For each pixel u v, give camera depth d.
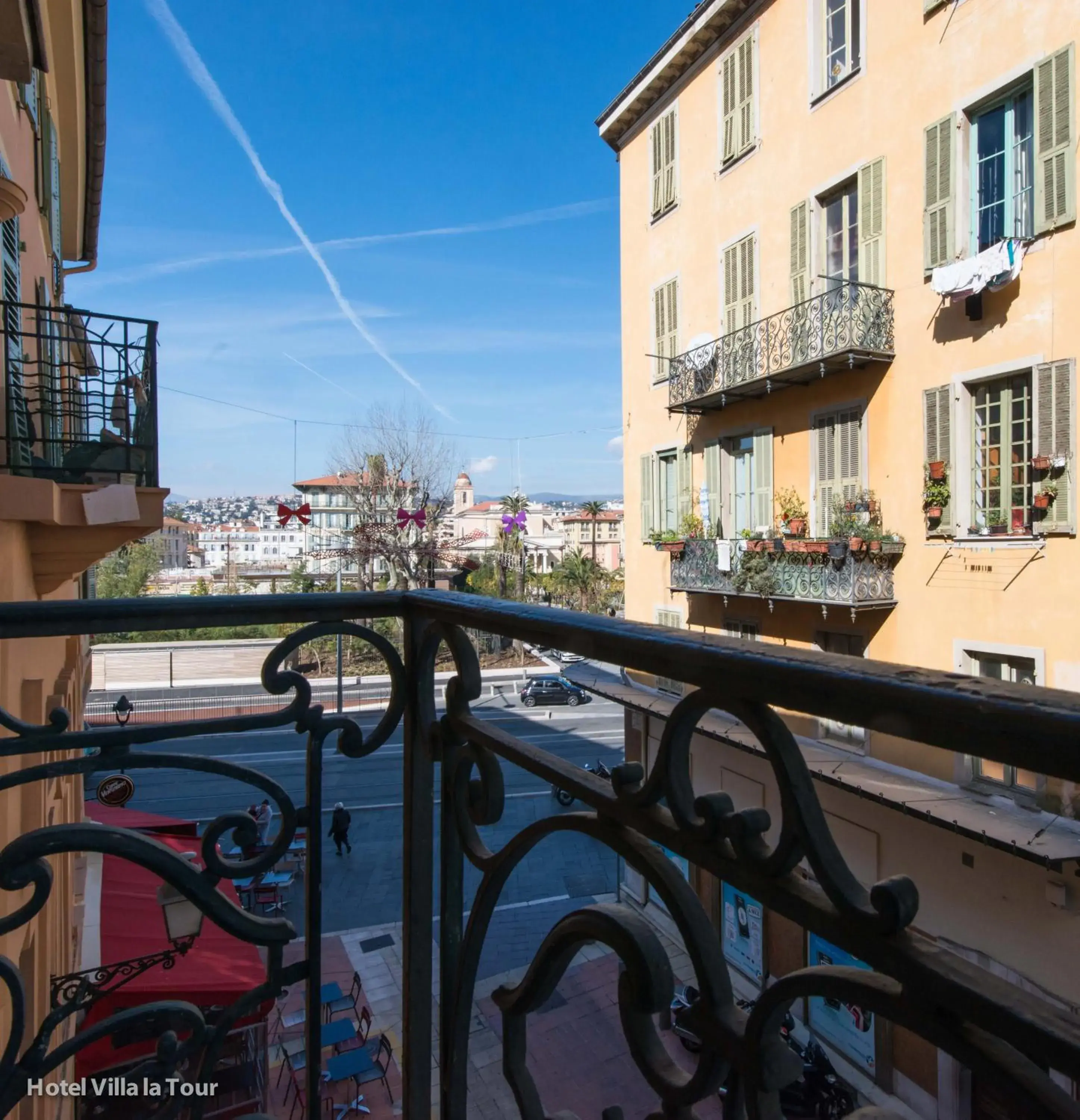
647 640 0.97
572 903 16.08
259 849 1.66
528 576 55.19
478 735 1.47
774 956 9.13
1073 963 7.22
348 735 1.72
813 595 11.59
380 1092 10.63
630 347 18.12
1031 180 9.70
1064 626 9.08
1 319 4.92
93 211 12.68
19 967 3.78
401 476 39.22
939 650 10.55
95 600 1.51
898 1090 7.74
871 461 11.67
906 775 8.57
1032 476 9.51
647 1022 1.01
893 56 11.30
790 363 12.59
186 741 29.42
